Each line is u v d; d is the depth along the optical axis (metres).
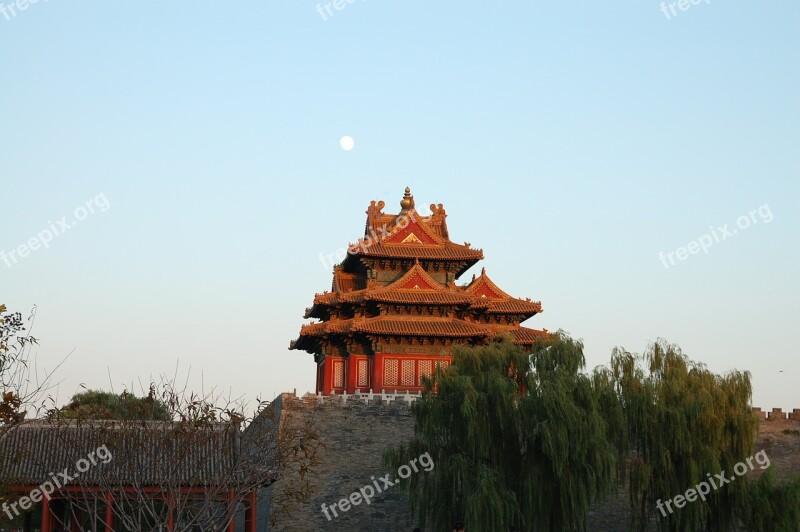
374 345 86.25
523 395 65.56
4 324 40.34
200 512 43.09
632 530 65.56
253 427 53.03
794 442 82.12
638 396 66.62
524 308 94.25
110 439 45.81
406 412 77.12
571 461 62.12
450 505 63.00
